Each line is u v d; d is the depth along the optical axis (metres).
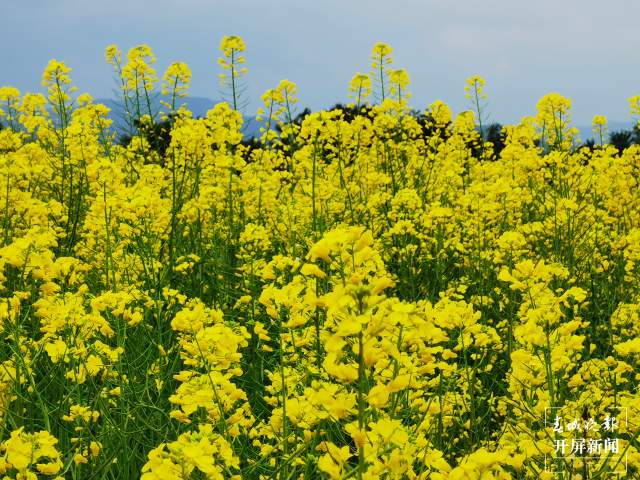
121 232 6.42
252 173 9.45
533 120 11.82
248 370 5.04
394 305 2.16
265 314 5.76
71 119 9.57
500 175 11.55
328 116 7.54
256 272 6.42
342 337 1.94
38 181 9.33
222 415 2.85
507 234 6.20
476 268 8.12
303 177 10.12
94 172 6.22
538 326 3.58
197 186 9.12
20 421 3.55
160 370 4.47
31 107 11.31
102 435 3.62
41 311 3.85
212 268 7.41
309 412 2.70
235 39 9.25
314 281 4.06
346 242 2.07
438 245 8.83
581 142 10.99
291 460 2.98
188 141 8.69
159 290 5.82
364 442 1.99
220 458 2.41
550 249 8.89
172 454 2.05
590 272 8.07
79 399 3.80
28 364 3.71
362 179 10.47
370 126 10.55
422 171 11.22
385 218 9.31
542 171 10.30
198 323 3.13
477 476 2.08
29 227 7.59
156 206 6.39
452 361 5.44
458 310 3.81
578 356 4.18
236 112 9.34
